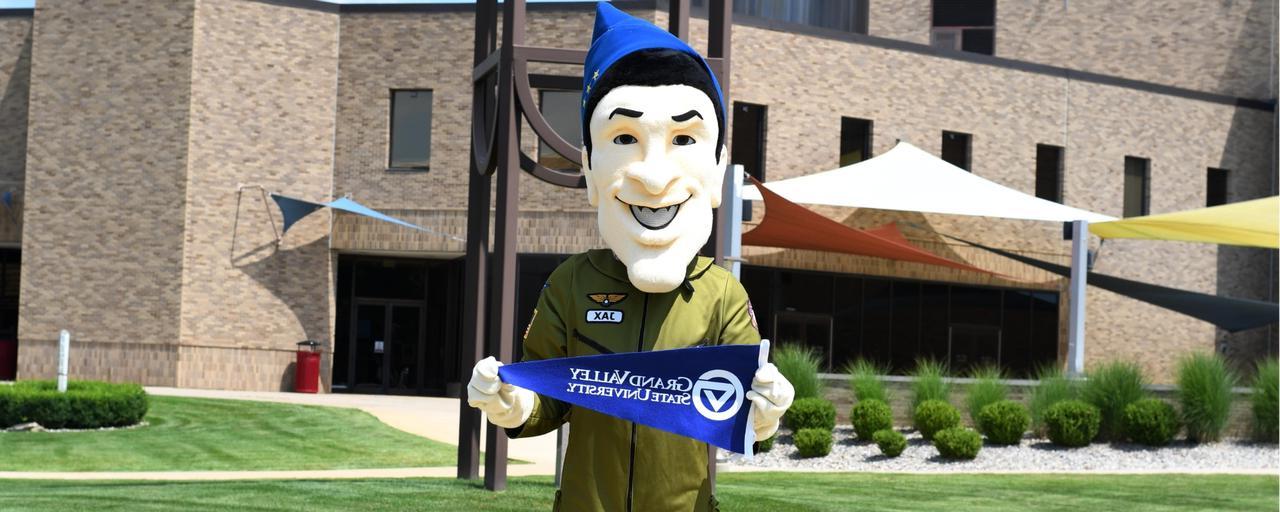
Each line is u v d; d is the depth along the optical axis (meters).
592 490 4.31
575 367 4.19
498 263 11.08
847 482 13.66
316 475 13.70
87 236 29.27
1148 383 18.89
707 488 4.38
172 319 28.73
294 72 29.72
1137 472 15.65
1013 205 23.97
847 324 31.12
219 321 29.05
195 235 28.91
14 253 32.03
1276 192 35.66
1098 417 17.56
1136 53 37.25
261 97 29.48
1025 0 37.72
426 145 29.86
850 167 24.94
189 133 28.84
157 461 15.49
